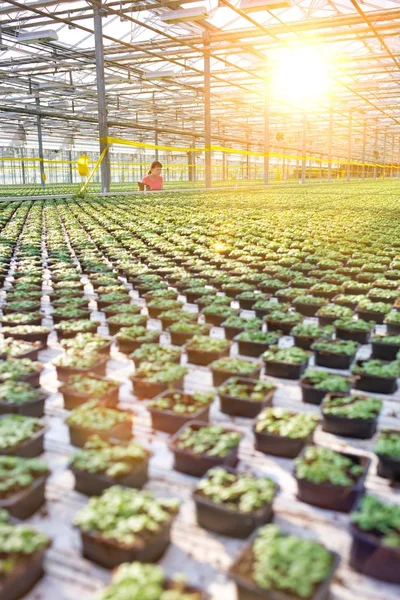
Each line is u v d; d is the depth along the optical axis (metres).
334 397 1.14
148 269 2.39
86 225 3.85
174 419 1.05
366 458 0.89
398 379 1.32
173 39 5.68
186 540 0.78
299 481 0.86
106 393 1.12
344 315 1.66
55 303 1.81
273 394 1.17
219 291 2.21
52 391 1.26
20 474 0.82
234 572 0.65
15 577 0.66
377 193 8.28
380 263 2.56
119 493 0.78
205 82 7.58
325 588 0.62
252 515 0.76
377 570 0.72
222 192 8.33
